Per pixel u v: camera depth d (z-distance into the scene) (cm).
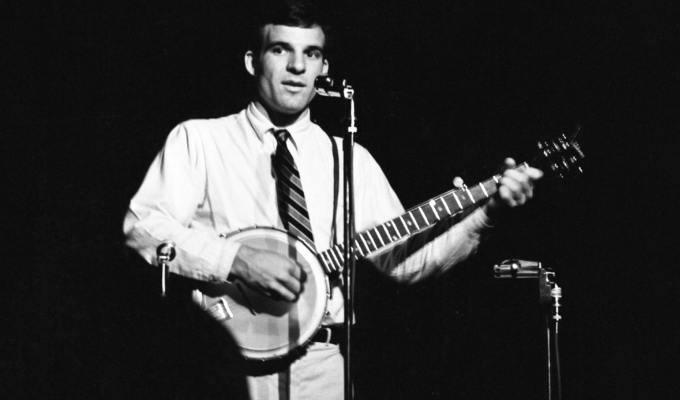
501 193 242
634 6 333
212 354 231
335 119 341
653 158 329
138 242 230
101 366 331
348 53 345
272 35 248
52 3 333
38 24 334
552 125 337
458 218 260
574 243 335
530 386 332
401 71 347
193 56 344
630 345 327
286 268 227
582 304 333
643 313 328
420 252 258
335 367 236
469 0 344
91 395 330
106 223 344
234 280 232
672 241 327
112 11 337
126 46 341
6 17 331
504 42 344
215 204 243
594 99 336
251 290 232
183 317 234
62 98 342
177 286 235
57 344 335
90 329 335
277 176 245
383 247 246
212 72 345
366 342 333
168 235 227
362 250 244
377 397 333
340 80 212
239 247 227
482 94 345
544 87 340
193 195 239
